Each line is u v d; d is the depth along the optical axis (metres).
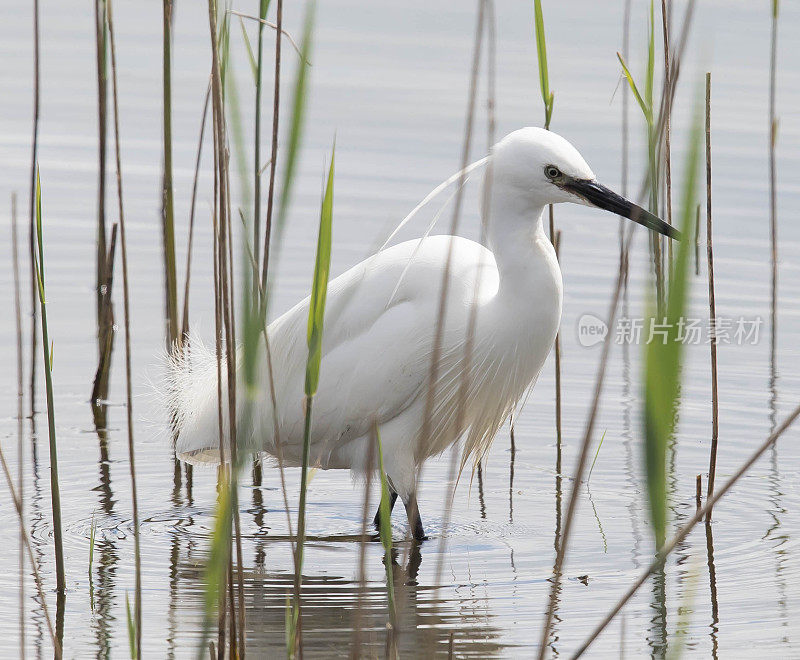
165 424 11.17
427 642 7.48
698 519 5.67
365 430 9.50
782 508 9.84
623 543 9.21
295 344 9.48
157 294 14.36
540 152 8.59
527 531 9.51
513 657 7.26
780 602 8.05
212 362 9.95
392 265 9.41
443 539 6.93
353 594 8.22
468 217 15.91
